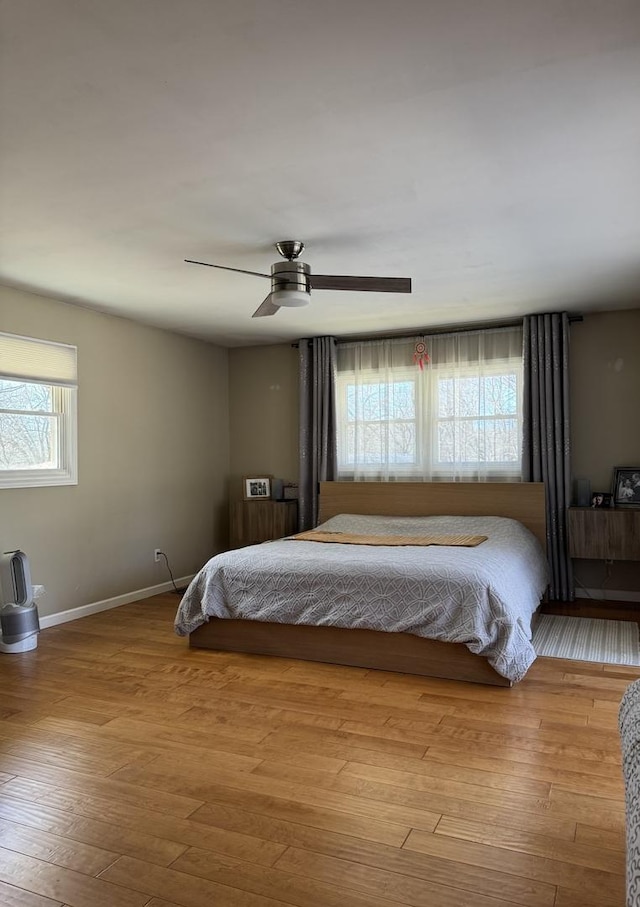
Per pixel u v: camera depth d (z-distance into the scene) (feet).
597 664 12.40
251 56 6.38
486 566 12.26
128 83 6.82
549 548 17.81
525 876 6.15
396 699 10.73
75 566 16.43
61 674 12.17
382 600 12.04
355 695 10.93
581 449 18.07
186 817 7.29
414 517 18.53
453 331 19.39
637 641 13.80
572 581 17.62
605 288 15.33
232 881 6.16
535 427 17.97
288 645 13.01
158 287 14.83
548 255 12.85
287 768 8.40
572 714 10.03
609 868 6.25
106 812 7.42
